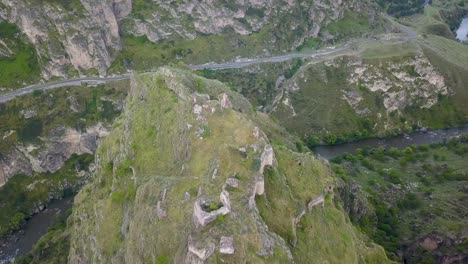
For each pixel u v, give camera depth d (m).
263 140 128.75
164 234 112.69
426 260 180.62
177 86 173.12
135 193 142.75
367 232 188.25
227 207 103.56
